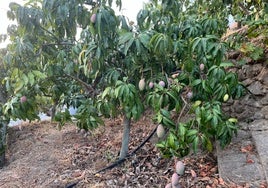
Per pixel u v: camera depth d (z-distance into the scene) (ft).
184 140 5.71
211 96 6.68
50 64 7.47
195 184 6.73
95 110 7.39
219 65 6.40
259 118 8.54
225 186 6.39
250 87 9.21
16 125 13.98
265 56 9.27
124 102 6.34
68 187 7.39
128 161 8.35
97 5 6.37
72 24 6.52
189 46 6.61
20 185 8.00
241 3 10.59
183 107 6.73
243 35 9.70
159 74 6.94
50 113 13.16
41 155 10.11
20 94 6.95
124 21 6.44
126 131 8.41
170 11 7.04
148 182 7.23
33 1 6.49
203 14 10.44
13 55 6.75
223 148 7.03
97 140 10.78
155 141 9.29
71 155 9.71
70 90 9.00
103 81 7.54
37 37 7.02
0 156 10.80
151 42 6.13
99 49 6.39
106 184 7.34
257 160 6.86
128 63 7.03
